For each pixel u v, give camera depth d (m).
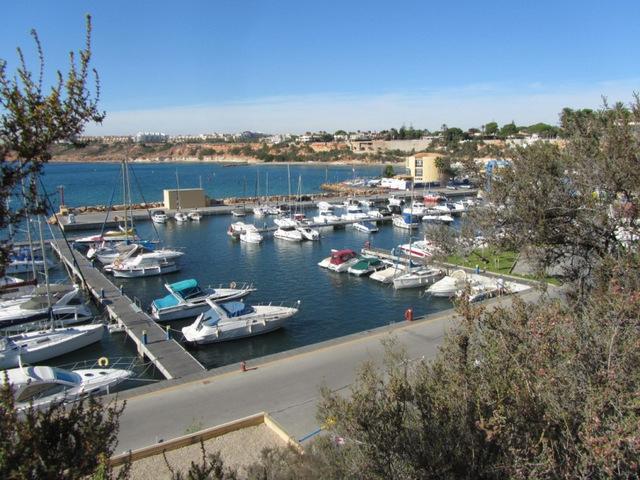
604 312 7.42
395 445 6.78
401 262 40.38
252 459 11.92
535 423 6.05
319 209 75.06
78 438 5.39
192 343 23.73
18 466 4.79
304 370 17.41
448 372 8.03
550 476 5.51
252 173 174.25
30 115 4.93
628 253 8.98
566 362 6.41
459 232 13.44
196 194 74.88
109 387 17.11
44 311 26.06
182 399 15.47
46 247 47.41
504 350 7.25
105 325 26.19
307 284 35.28
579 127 11.55
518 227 11.54
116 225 61.38
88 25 5.24
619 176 10.15
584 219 10.85
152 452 12.30
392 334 20.73
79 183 133.25
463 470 6.31
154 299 32.81
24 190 5.21
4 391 5.22
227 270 40.00
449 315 23.38
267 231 56.81
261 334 25.16
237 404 15.05
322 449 8.68
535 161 11.46
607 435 5.41
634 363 6.17
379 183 108.62
